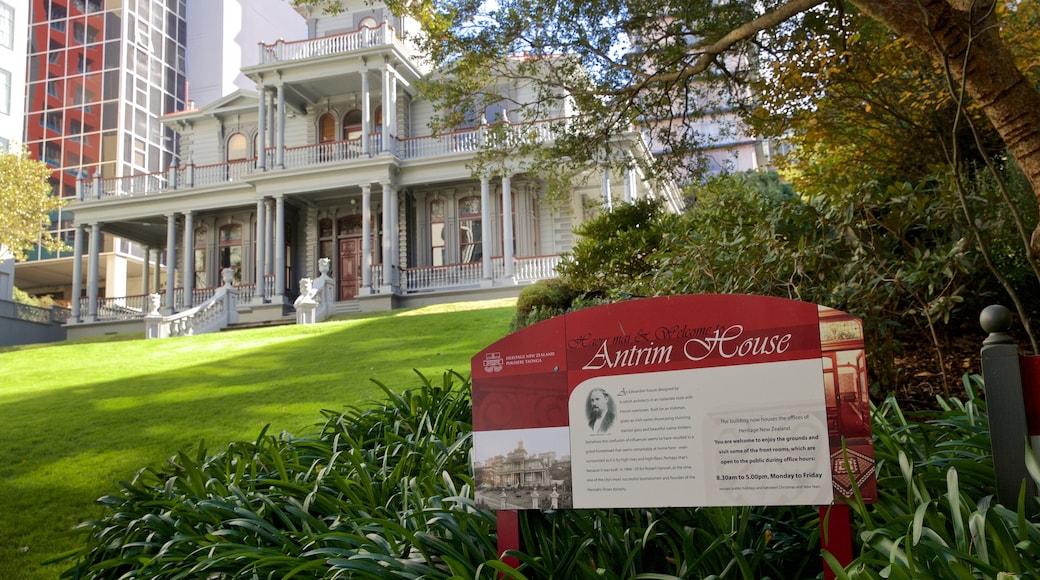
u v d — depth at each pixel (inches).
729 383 92.4
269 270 1040.2
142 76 1768.0
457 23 374.9
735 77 371.2
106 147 1672.0
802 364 89.0
